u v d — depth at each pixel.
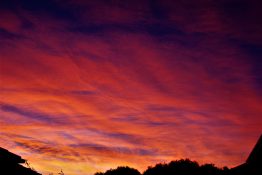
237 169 17.08
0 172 15.84
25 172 17.58
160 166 36.59
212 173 30.95
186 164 34.66
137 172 38.25
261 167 14.51
